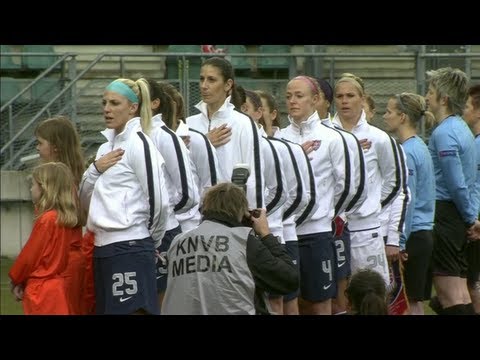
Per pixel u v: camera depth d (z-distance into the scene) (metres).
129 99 18.55
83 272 18.83
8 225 42.25
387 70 43.62
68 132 19.23
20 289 18.61
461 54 40.56
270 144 21.08
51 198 18.39
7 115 43.91
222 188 16.75
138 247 18.30
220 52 46.81
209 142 20.22
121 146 18.55
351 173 22.80
